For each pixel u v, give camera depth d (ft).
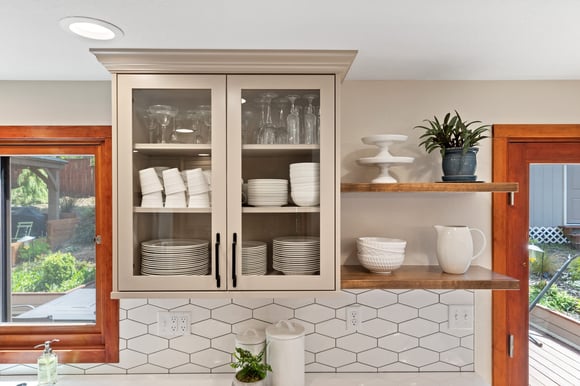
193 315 5.53
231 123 4.41
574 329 5.66
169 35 4.00
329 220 4.43
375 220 5.57
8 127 5.49
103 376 5.49
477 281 4.57
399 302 5.53
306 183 4.47
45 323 5.73
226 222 4.42
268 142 4.46
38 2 3.25
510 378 5.57
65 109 5.52
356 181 5.54
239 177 4.42
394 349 5.52
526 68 5.07
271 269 4.46
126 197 4.40
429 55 4.60
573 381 5.66
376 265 4.79
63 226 5.76
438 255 4.97
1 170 5.76
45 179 5.78
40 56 4.58
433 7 3.40
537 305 5.65
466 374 5.47
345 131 5.56
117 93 4.38
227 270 4.42
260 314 5.54
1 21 3.63
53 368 5.25
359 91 5.56
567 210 5.67
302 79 4.41
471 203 5.56
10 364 5.53
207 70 4.39
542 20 3.65
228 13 3.50
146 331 5.53
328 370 5.53
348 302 5.52
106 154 5.57
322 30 3.91
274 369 4.89
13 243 5.78
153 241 4.45
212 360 5.54
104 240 5.58
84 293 5.74
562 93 5.55
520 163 5.63
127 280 4.40
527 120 5.55
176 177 4.48
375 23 3.73
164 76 4.39
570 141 5.61
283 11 3.47
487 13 3.51
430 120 5.55
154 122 4.46
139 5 3.33
